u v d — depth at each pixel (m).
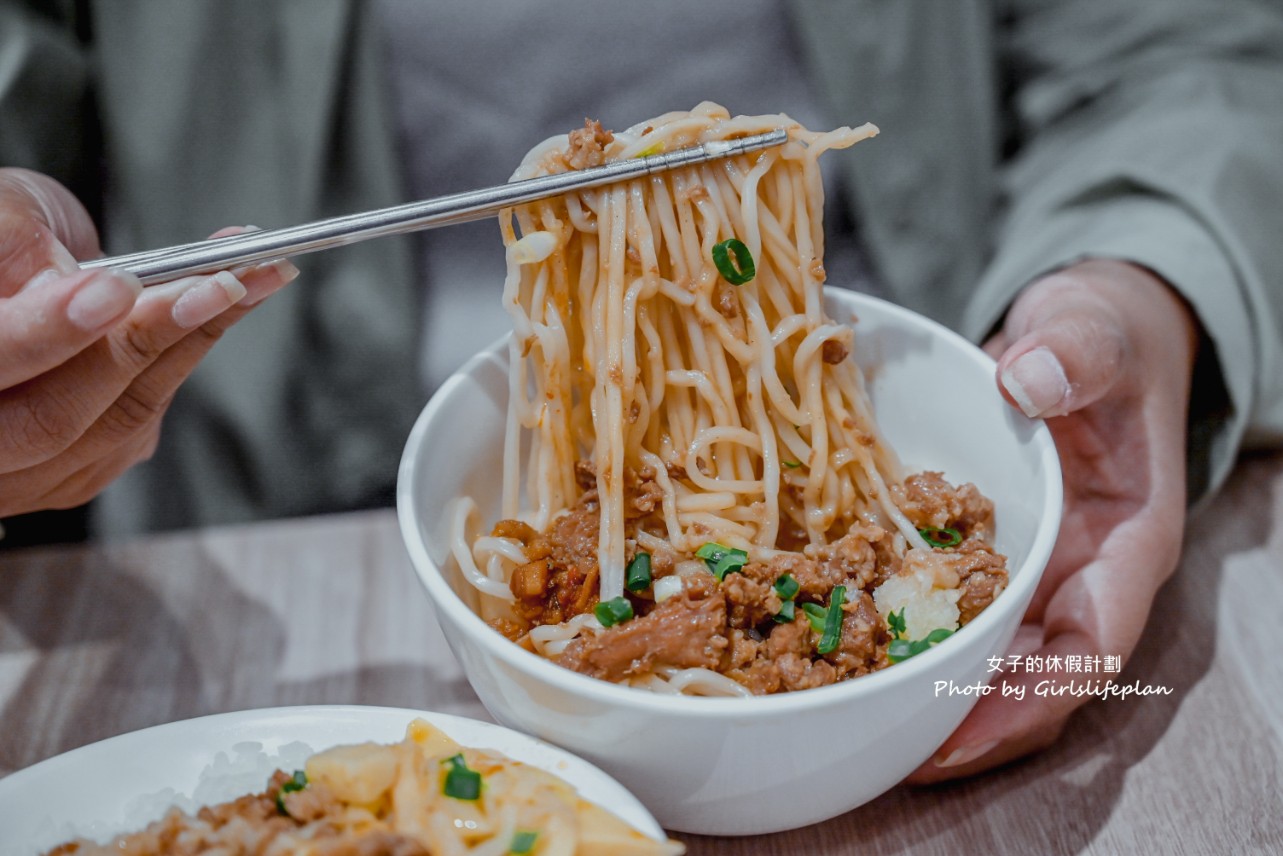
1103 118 0.65
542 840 0.35
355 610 0.49
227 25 0.61
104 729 0.45
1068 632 0.43
